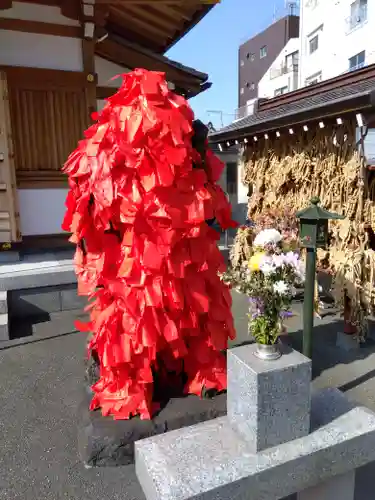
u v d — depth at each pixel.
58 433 2.73
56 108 5.77
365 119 3.41
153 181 2.09
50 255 5.79
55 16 5.56
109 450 2.35
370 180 4.18
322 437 1.96
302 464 1.85
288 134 5.04
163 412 2.46
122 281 2.30
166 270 2.25
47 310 5.07
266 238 2.28
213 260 2.46
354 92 3.77
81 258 2.57
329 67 20.31
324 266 4.66
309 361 1.90
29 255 5.80
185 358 2.66
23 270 5.04
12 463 2.43
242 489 1.73
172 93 2.26
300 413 1.93
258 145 5.87
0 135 5.25
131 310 2.26
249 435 1.89
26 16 5.44
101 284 2.45
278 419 1.88
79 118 5.89
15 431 2.76
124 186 2.16
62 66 5.71
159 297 2.25
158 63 6.14
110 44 5.89
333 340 4.23
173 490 1.64
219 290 2.54
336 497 2.10
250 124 5.04
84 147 2.38
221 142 6.26
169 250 2.20
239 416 1.97
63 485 2.25
